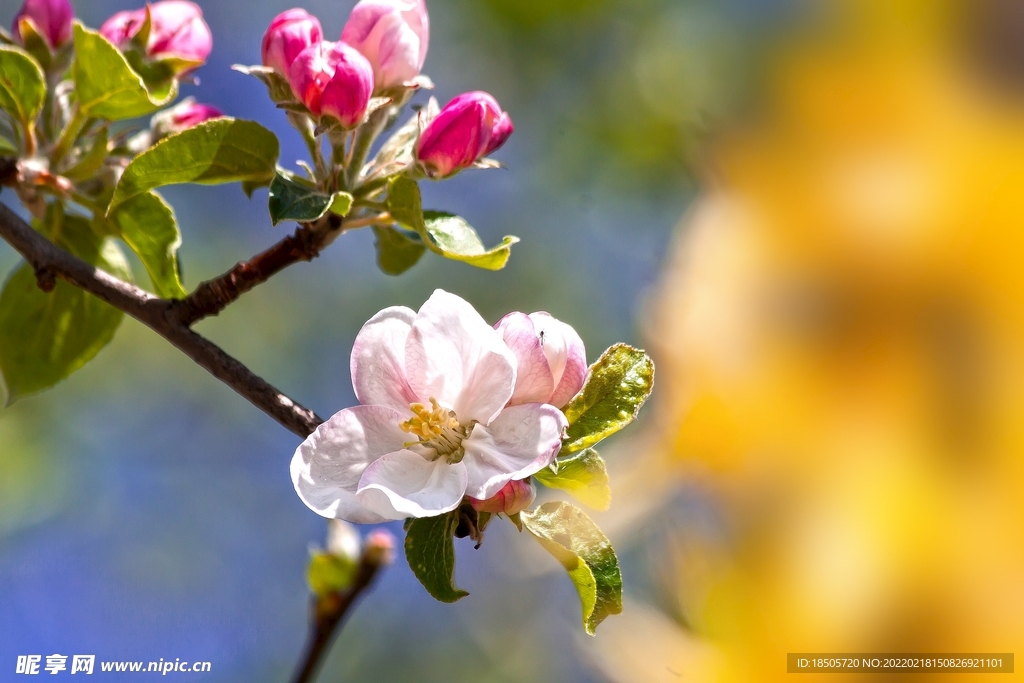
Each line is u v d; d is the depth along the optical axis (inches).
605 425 20.8
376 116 22.0
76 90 22.9
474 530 20.4
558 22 37.0
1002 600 21.0
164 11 23.8
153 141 23.7
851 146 22.0
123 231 23.1
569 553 20.3
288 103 21.8
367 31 22.0
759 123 22.5
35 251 22.0
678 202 32.5
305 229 21.9
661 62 33.9
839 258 21.7
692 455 21.7
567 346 20.8
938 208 21.6
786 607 21.3
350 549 23.7
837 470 21.4
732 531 21.6
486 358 20.7
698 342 21.9
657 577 21.8
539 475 20.7
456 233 21.9
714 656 21.4
